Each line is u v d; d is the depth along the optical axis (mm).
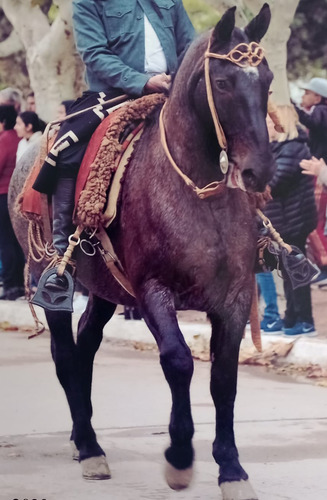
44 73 16703
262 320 11648
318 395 9391
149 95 6648
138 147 6500
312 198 10930
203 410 8891
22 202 7562
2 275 14977
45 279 6781
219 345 6219
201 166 6020
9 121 14688
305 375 10172
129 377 10336
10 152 14617
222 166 5742
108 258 6621
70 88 16797
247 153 5578
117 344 12367
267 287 11492
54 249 7176
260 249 6949
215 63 5746
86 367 7609
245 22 16078
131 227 6297
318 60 22359
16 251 14922
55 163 6930
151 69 6980
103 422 8422
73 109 7152
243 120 5613
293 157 10664
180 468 5945
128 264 6363
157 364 11102
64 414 8758
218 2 15875
